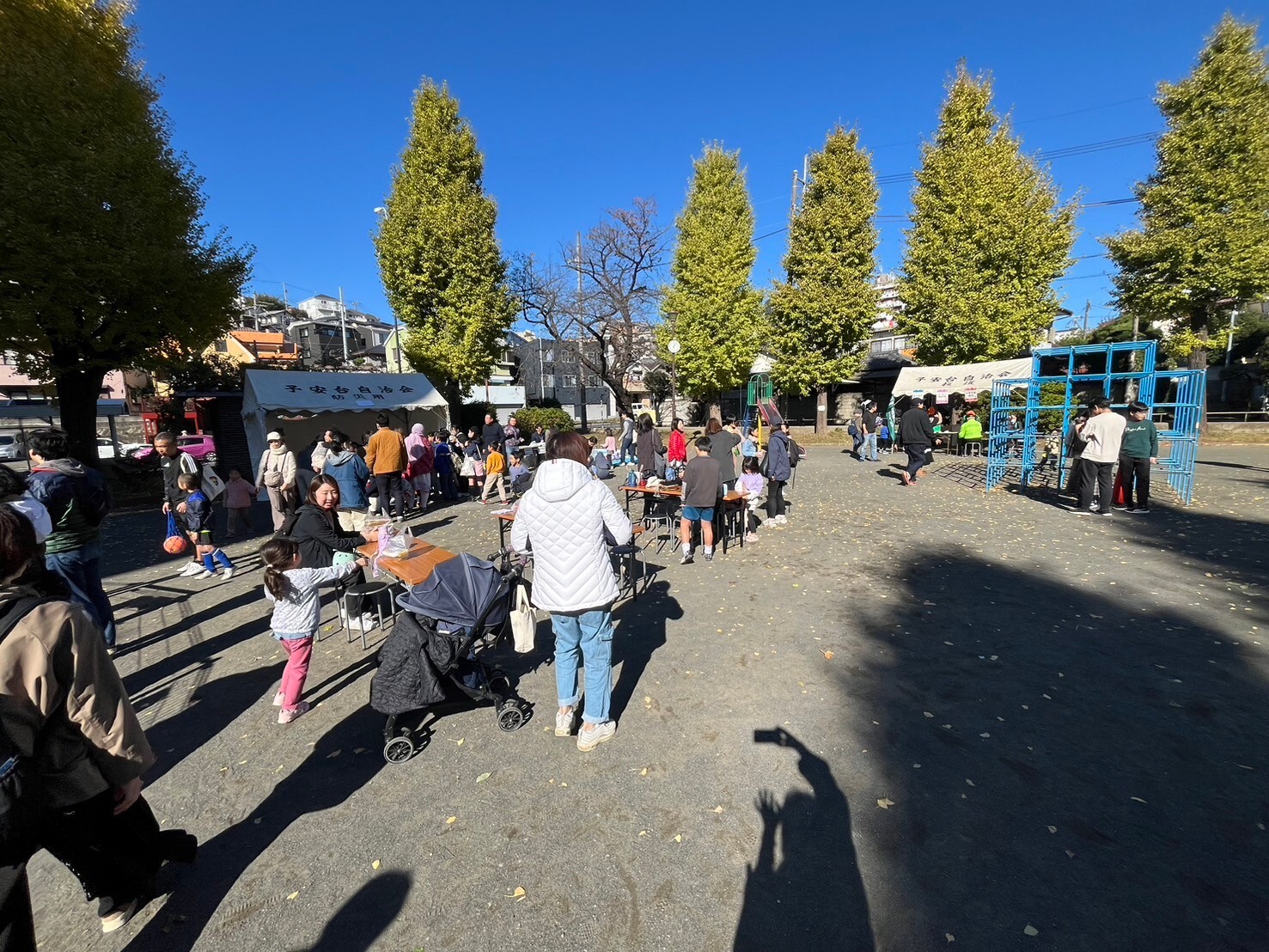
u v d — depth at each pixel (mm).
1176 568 6039
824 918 2131
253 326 49750
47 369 11438
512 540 3238
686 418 37938
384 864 2463
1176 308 17094
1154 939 1998
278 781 3043
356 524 7816
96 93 10562
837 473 14797
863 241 21703
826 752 3131
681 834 2572
